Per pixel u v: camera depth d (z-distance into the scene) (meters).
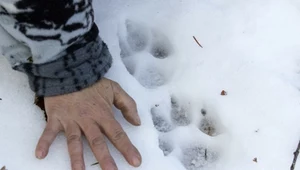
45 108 0.99
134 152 0.94
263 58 1.09
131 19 1.14
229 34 1.12
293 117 1.03
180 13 1.15
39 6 0.86
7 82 1.03
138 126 1.00
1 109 1.00
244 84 1.07
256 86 1.06
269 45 1.11
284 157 0.99
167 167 0.97
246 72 1.08
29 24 0.89
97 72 0.98
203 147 1.04
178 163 0.99
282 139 1.01
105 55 0.99
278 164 0.98
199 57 1.10
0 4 0.88
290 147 1.00
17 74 1.04
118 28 1.12
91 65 0.97
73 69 0.95
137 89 1.05
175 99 1.08
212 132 1.06
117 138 0.95
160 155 0.98
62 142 0.98
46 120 1.00
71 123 0.96
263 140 1.01
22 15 0.88
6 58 1.01
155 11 1.15
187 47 1.11
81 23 0.91
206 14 1.15
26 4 0.86
